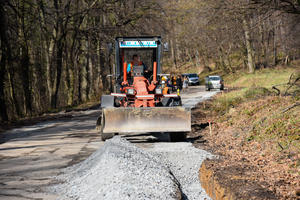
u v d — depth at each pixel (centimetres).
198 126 1446
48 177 748
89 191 604
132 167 653
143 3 3491
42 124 1939
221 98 2475
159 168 684
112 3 3431
